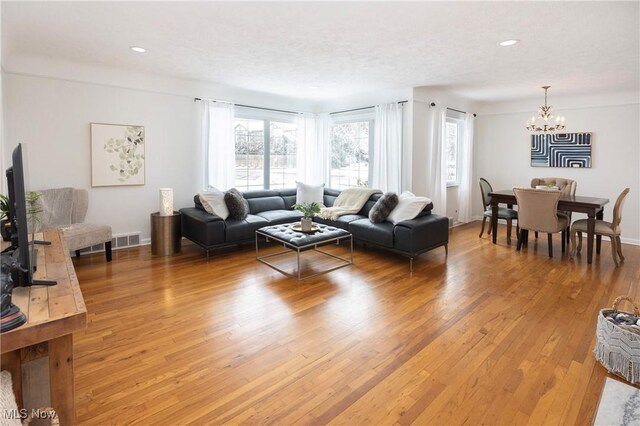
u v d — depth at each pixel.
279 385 2.06
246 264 4.38
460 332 2.70
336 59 4.05
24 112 4.06
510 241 5.56
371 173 6.33
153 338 2.57
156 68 4.54
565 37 3.29
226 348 2.45
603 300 3.30
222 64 4.30
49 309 1.38
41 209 3.83
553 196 4.57
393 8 2.68
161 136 5.09
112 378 2.10
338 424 1.77
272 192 6.05
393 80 5.10
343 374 2.17
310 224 4.25
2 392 1.23
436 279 3.88
